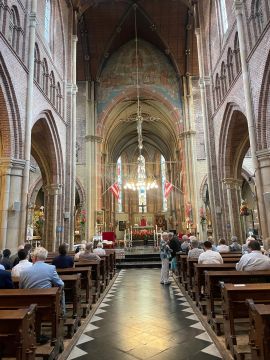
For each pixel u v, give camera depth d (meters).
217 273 6.05
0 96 10.56
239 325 5.82
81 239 25.97
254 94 11.62
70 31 19.84
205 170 27.17
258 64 11.16
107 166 37.34
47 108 14.98
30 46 12.54
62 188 17.58
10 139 11.09
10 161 11.02
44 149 17.27
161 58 30.11
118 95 29.56
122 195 47.84
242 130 15.66
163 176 48.19
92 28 26.50
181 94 29.25
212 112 17.88
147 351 4.95
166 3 24.73
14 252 10.77
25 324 3.37
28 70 12.30
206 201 26.91
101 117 29.17
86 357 4.76
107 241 21.38
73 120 18.88
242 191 31.16
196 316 6.93
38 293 4.57
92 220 26.84
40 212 23.12
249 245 6.45
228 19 14.73
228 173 16.31
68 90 19.03
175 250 13.66
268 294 4.66
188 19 25.61
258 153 11.18
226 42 15.00
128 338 5.57
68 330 5.69
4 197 10.79
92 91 28.92
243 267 6.31
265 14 10.52
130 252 21.52
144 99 32.16
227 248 12.51
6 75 10.51
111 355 4.82
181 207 32.16
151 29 27.86
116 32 27.12
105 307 7.99
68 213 17.62
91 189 27.31
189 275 9.00
